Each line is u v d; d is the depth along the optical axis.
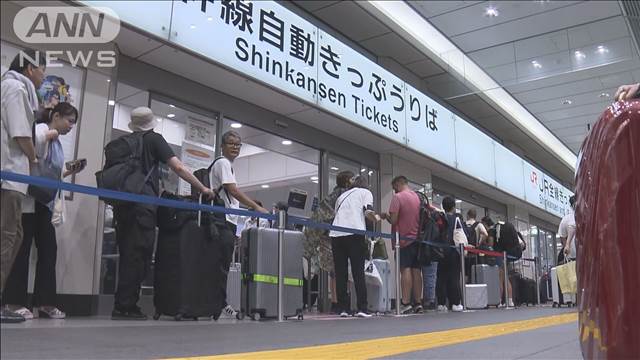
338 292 4.79
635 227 0.86
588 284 0.94
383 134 7.63
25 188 2.79
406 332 3.05
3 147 2.72
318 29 6.64
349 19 8.03
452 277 6.41
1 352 1.76
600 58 7.10
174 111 5.48
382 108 7.71
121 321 3.26
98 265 4.20
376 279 5.66
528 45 8.71
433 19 8.30
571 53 8.02
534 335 2.97
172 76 5.41
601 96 6.99
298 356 1.95
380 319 4.27
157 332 2.57
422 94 8.84
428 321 4.05
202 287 3.55
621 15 7.29
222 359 1.80
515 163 12.34
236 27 5.45
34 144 2.96
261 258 3.90
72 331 2.46
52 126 3.38
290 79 6.09
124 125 4.93
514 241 8.31
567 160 11.80
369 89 7.48
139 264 3.44
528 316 4.82
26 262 3.18
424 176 9.30
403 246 5.48
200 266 3.56
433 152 8.88
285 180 7.15
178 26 4.82
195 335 2.51
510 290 8.55
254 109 6.32
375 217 4.85
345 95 6.96
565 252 7.12
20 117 2.75
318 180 7.33
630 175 0.87
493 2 7.67
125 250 3.44
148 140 3.55
